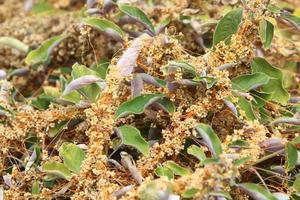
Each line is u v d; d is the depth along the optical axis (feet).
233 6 3.10
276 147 2.76
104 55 3.23
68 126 2.94
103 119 2.78
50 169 2.77
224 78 2.79
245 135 2.76
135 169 2.70
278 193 2.73
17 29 3.61
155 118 2.88
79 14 3.47
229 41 2.92
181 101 2.84
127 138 2.77
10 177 2.81
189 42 3.17
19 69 3.34
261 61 2.94
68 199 2.86
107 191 2.67
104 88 2.84
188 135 2.77
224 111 2.84
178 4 3.18
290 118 2.80
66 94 2.85
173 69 2.81
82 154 2.79
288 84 3.09
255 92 2.89
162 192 2.58
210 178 2.57
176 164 2.72
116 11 3.20
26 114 2.93
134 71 2.90
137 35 3.16
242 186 2.65
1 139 2.91
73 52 3.28
